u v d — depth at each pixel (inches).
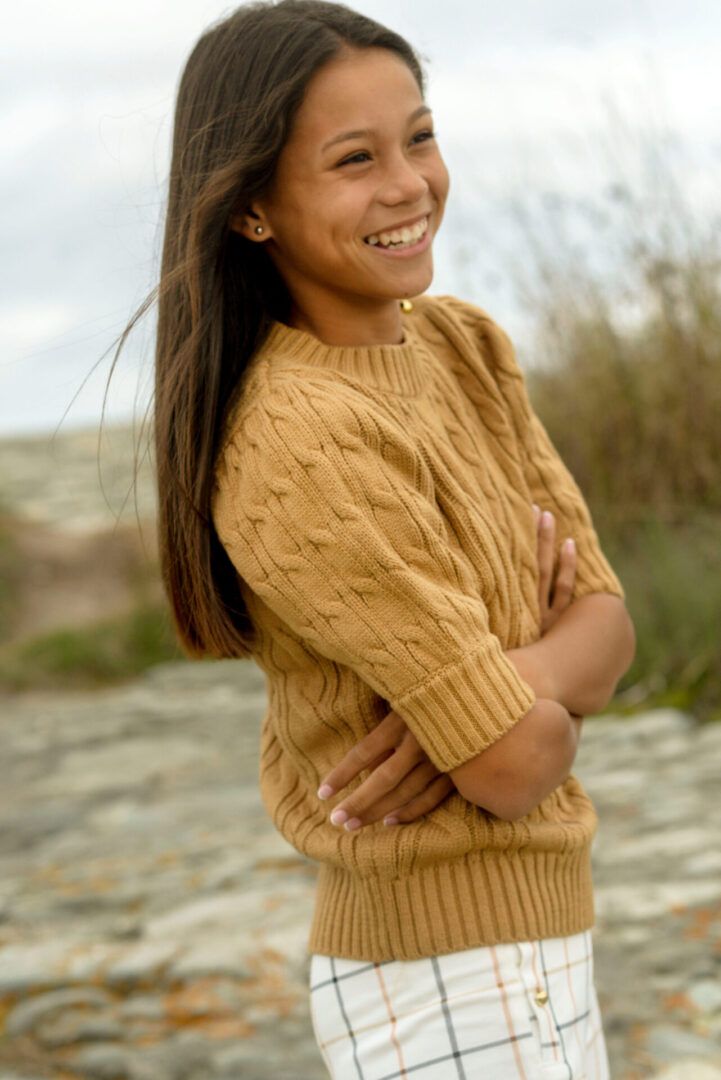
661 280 262.2
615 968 127.0
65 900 173.3
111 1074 120.6
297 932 149.1
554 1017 64.8
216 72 68.8
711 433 259.8
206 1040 125.1
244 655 73.0
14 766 274.8
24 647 418.9
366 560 60.0
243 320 70.7
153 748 276.1
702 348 261.3
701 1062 107.4
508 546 72.6
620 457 271.0
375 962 66.4
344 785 65.2
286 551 61.4
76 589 522.0
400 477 63.3
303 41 66.4
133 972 142.5
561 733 62.1
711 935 130.4
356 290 69.1
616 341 274.8
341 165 67.0
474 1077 63.4
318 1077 115.6
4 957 152.7
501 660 61.4
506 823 65.1
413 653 60.1
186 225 69.5
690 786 179.0
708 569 235.3
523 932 64.9
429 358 77.2
